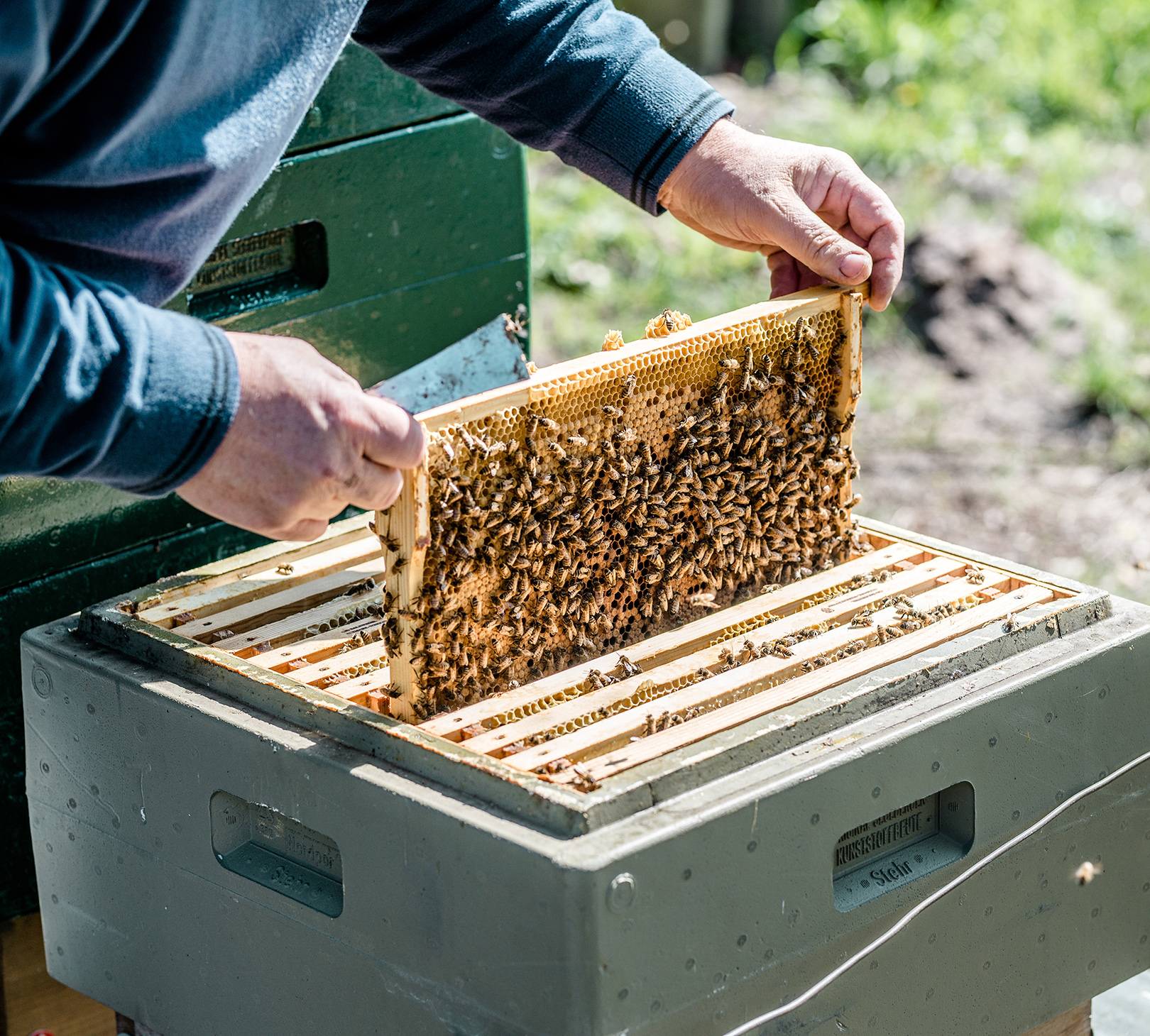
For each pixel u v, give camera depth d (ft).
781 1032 4.69
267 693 4.94
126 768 5.28
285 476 4.33
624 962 4.18
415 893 4.48
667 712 4.84
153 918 5.40
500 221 7.82
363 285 7.32
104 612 5.48
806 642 5.33
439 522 4.73
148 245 4.65
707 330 5.38
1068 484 14.94
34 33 3.89
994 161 21.42
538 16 5.96
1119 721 5.43
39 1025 6.78
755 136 6.16
